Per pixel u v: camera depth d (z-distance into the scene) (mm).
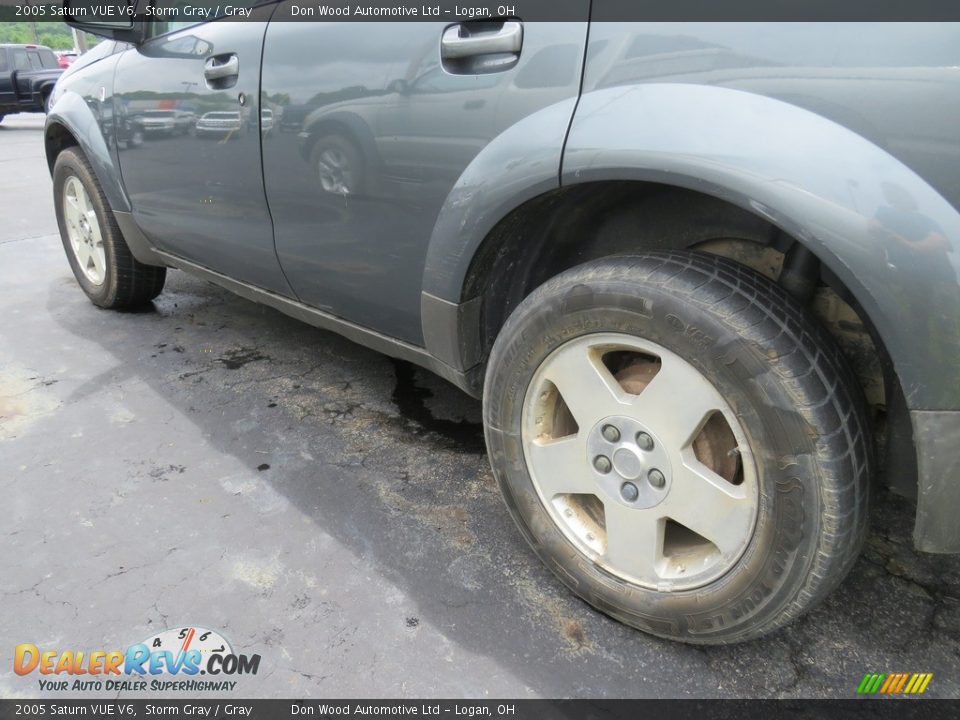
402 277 1835
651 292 1291
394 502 2090
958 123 990
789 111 1111
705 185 1169
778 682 1485
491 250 1616
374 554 1868
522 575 1795
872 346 1387
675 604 1455
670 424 1354
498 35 1444
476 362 1804
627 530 1487
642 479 1430
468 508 2062
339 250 1975
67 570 1801
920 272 1036
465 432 2488
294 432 2479
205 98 2252
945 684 1478
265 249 2262
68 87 3236
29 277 4254
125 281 3424
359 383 2857
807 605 1300
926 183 1025
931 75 1004
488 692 1471
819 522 1218
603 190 1513
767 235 1409
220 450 2363
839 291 1241
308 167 1946
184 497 2102
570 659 1547
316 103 1859
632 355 1557
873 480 1272
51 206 6301
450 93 1545
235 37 2111
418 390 2803
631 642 1588
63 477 2193
